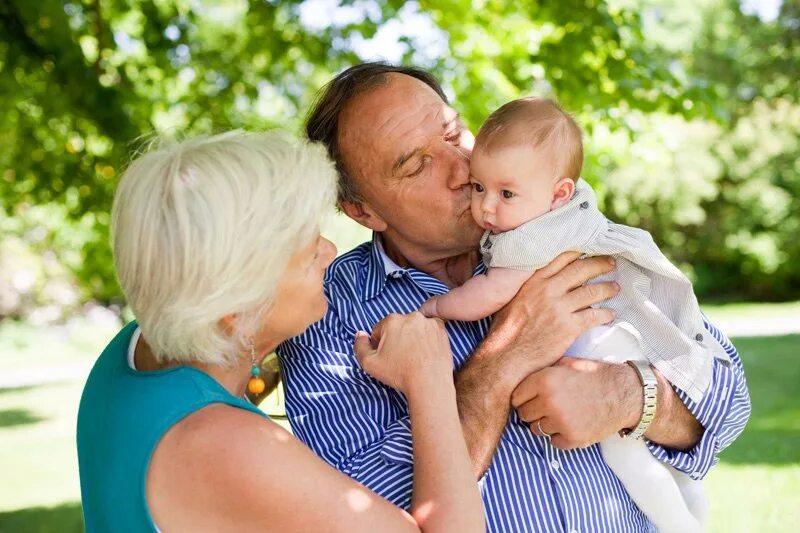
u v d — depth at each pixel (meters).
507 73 6.92
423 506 1.82
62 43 6.40
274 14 6.88
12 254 23.62
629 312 2.38
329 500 1.69
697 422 2.39
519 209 2.34
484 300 2.35
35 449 9.75
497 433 2.22
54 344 22.36
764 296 24.06
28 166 7.21
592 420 2.20
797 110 22.94
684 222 23.69
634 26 6.34
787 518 5.49
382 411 2.34
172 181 1.72
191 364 1.79
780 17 22.05
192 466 1.63
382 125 2.49
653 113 6.44
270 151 1.81
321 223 1.89
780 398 9.61
